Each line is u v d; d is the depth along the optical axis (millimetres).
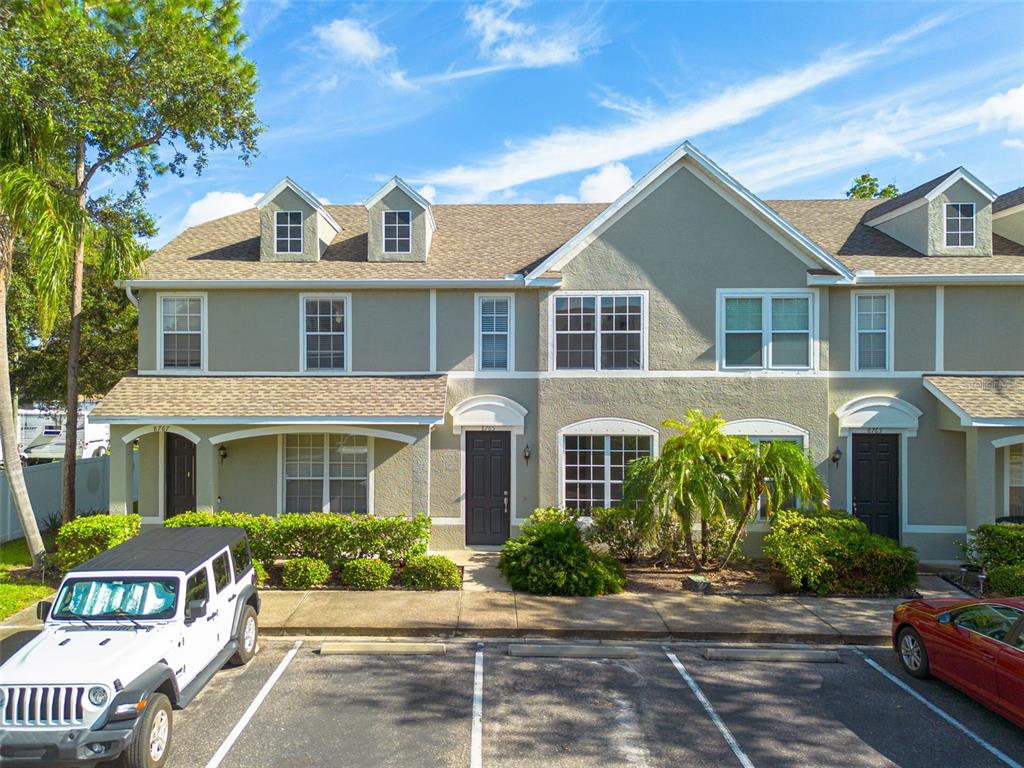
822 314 14586
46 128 12555
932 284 14633
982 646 7574
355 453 15188
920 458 14688
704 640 10023
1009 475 14445
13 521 16234
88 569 7547
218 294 15578
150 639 6828
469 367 15328
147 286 15250
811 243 14383
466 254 16375
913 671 8750
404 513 14000
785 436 14617
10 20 13703
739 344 14734
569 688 8383
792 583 12000
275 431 14172
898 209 16188
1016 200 16250
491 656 9391
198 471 14188
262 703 7891
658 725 7465
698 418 12711
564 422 14875
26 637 9742
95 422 13734
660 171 14641
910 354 14805
